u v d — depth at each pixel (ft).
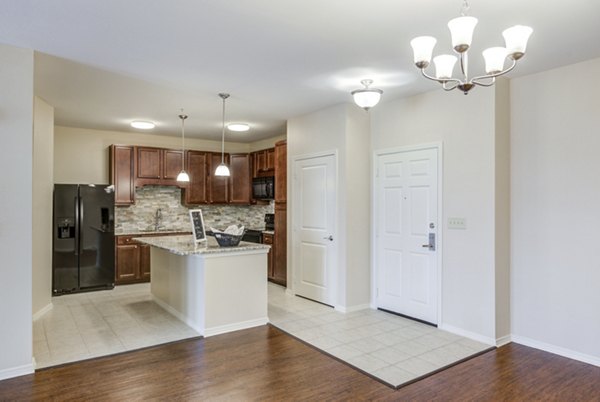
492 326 11.83
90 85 13.03
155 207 22.91
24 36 9.23
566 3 7.59
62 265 18.28
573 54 10.22
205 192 23.40
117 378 9.64
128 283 20.65
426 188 13.80
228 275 13.14
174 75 12.03
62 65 11.16
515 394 8.94
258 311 13.79
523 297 12.02
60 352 11.22
